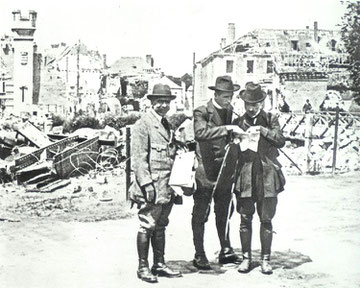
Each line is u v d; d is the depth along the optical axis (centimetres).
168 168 584
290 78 3147
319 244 725
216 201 628
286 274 595
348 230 794
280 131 603
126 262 646
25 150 1984
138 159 572
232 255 642
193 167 588
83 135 2161
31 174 1588
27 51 4512
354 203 1016
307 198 1077
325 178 1397
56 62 5009
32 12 2558
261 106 630
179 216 930
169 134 598
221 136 577
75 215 988
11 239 768
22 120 3005
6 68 4494
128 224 886
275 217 892
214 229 838
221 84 598
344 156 1684
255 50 3772
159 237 595
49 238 776
